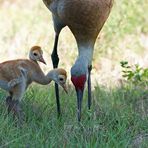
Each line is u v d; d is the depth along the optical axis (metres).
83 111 14.62
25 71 13.89
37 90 15.78
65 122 13.80
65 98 15.38
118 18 20.19
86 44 14.76
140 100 15.79
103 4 14.67
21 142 12.58
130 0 21.25
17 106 13.84
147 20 21.41
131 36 20.48
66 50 18.42
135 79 16.78
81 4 14.55
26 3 24.73
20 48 19.52
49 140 12.73
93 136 12.91
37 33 20.52
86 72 14.14
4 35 21.17
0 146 12.31
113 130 13.53
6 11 23.94
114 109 14.81
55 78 14.17
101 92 16.19
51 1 15.11
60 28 15.23
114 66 18.67
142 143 12.90
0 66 13.92
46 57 18.50
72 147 12.47
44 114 14.20
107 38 19.58
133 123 14.12
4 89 14.03
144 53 19.84
